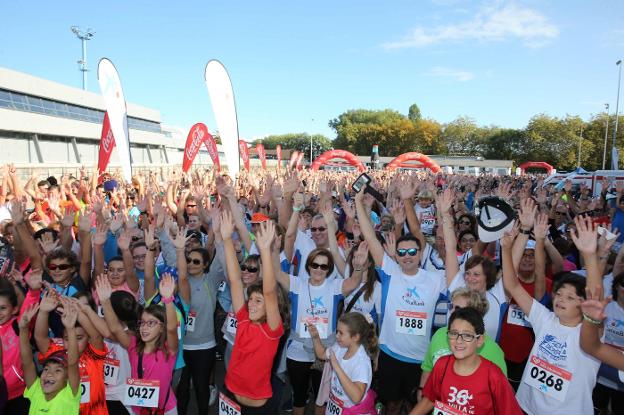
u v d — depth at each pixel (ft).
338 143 283.79
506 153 224.53
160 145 191.93
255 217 16.38
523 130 219.82
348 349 10.90
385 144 263.70
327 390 11.89
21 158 116.57
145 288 13.96
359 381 10.40
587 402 9.18
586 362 9.12
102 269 15.29
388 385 12.73
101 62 41.11
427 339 12.40
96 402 10.59
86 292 11.66
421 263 15.64
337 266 15.43
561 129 201.26
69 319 9.73
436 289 12.60
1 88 113.19
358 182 13.58
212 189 36.63
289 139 358.02
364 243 13.17
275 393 10.80
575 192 57.26
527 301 10.34
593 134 194.59
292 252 16.08
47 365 9.59
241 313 10.65
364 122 320.91
